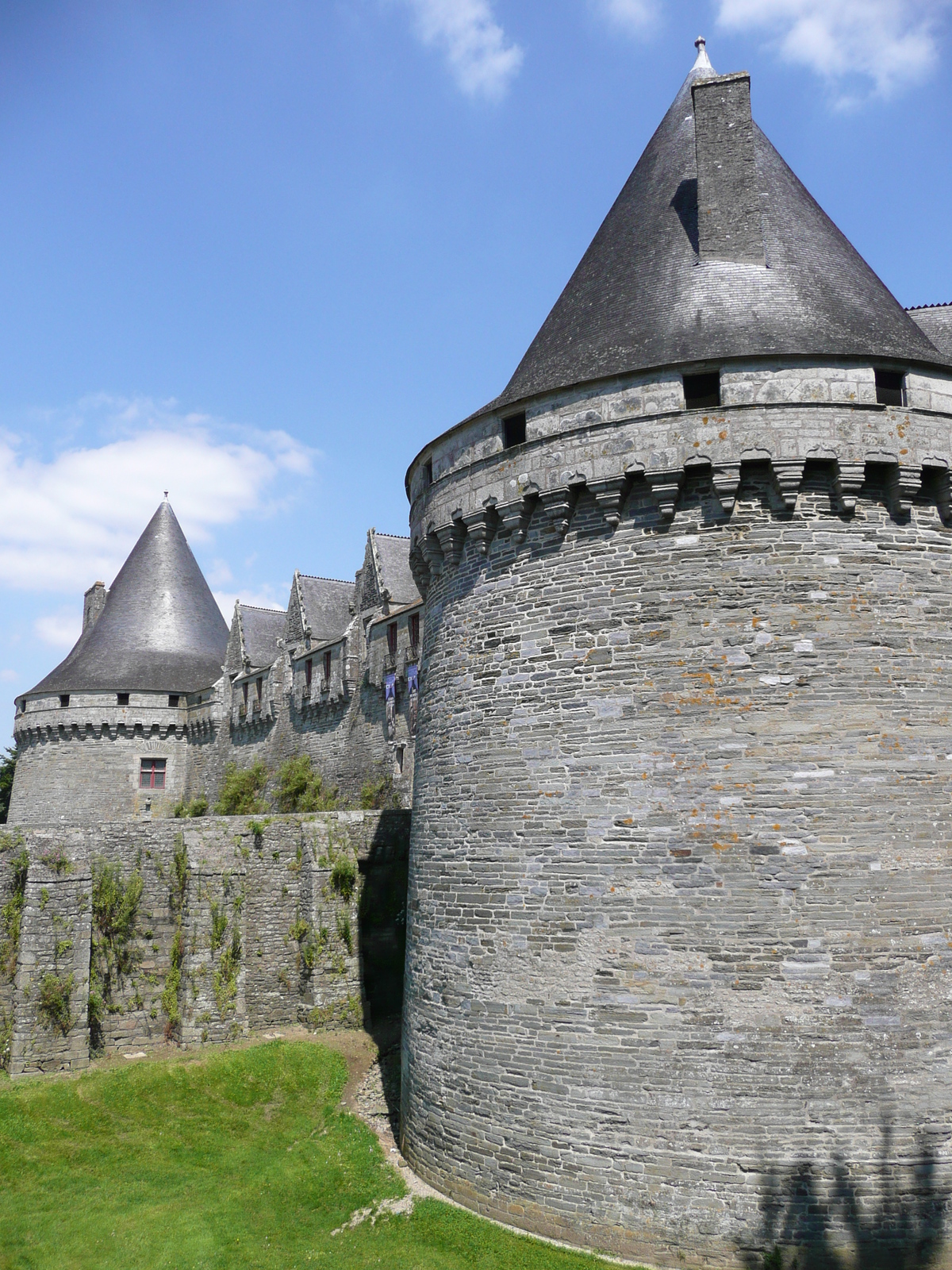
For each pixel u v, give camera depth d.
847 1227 10.46
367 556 36.94
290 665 41.53
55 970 18.97
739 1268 10.48
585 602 12.75
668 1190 10.88
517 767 12.97
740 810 11.41
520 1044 12.20
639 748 11.98
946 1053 10.92
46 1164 15.20
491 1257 11.13
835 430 12.00
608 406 12.85
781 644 11.77
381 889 23.16
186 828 21.73
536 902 12.38
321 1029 21.23
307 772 37.16
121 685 48.91
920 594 12.09
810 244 15.16
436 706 14.91
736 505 12.17
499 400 14.77
